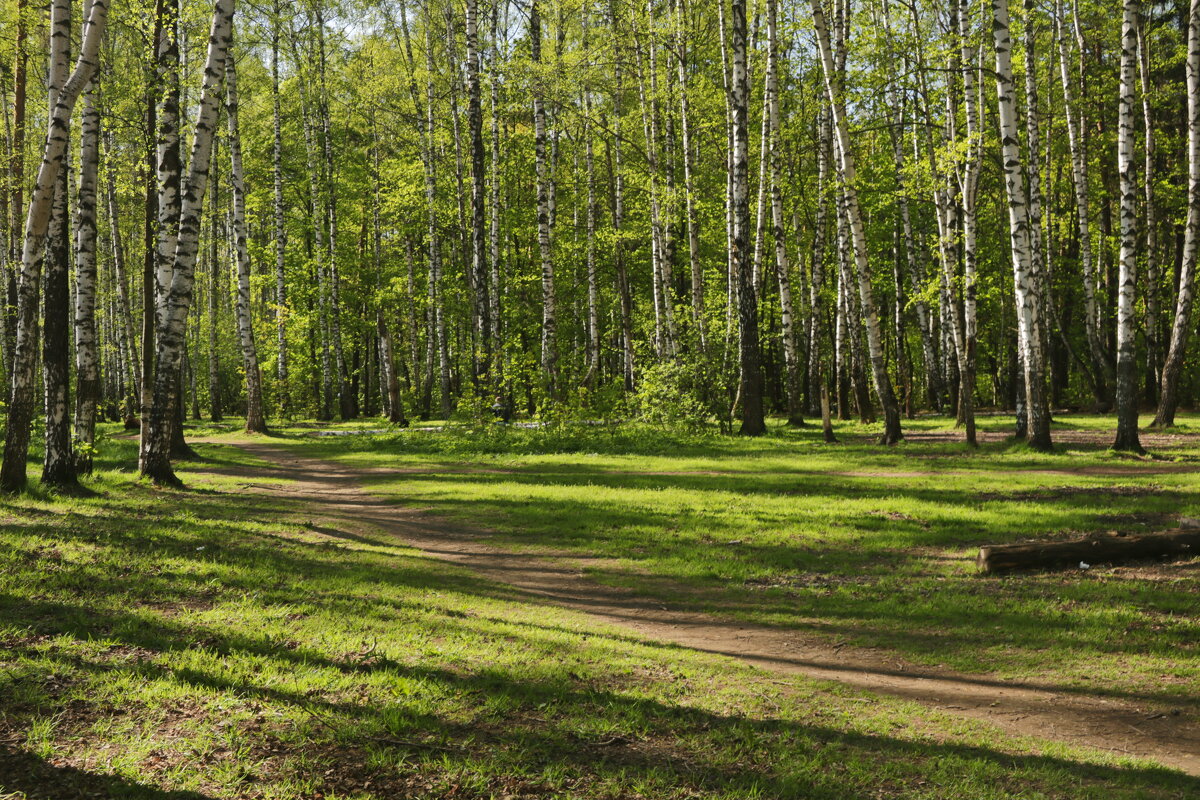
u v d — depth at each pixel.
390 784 4.06
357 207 44.22
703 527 11.52
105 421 39.25
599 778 4.24
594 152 39.22
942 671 6.19
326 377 42.66
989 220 36.50
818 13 21.81
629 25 29.56
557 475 17.59
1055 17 28.75
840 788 4.23
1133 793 4.20
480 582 8.75
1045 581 8.51
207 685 5.14
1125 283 18.86
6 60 20.06
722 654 6.60
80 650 5.64
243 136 42.44
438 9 38.91
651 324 34.56
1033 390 19.70
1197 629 6.80
